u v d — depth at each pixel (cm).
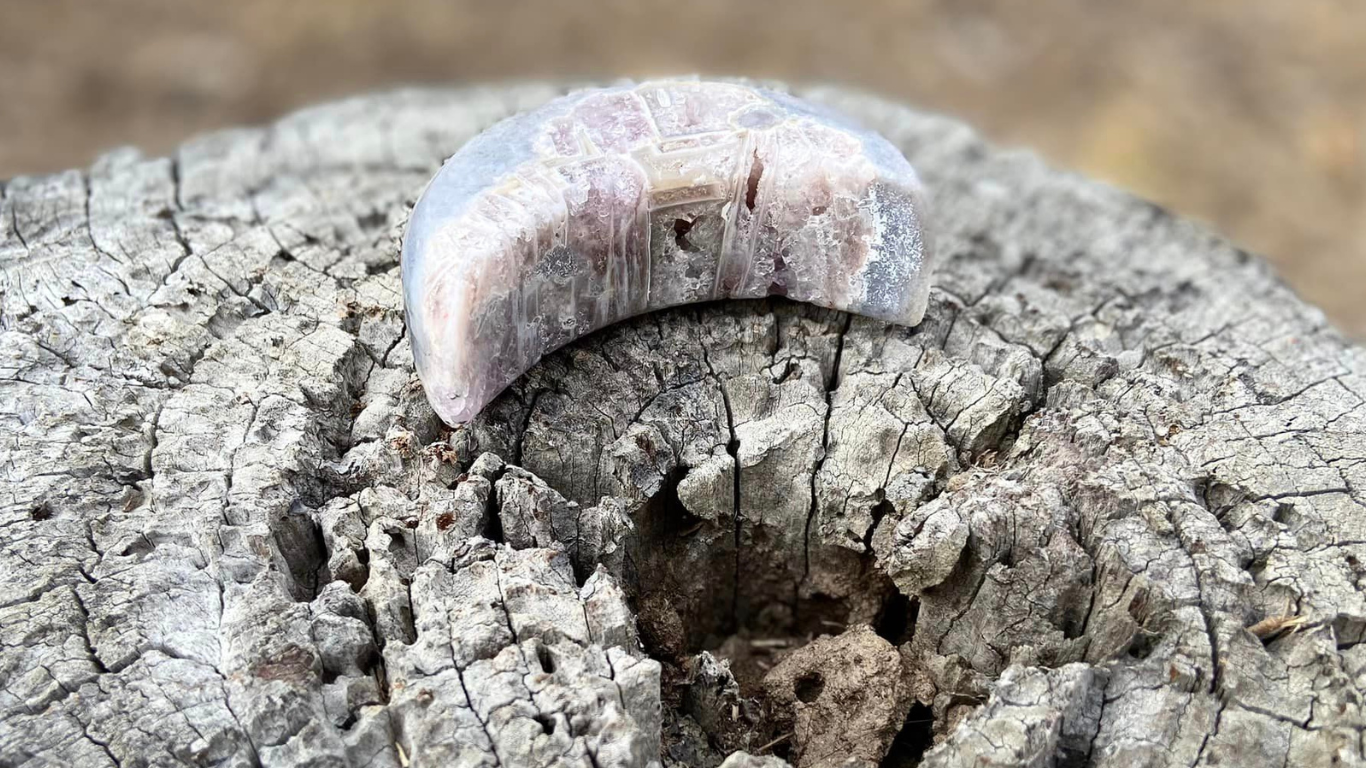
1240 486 19
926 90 50
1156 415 20
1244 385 21
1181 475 19
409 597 18
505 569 18
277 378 20
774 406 21
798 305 22
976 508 19
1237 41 52
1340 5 52
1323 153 48
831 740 19
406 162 25
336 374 20
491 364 20
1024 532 19
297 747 17
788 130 21
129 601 18
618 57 50
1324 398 21
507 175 20
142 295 22
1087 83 50
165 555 19
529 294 20
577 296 21
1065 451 20
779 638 22
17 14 49
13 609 18
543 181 20
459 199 20
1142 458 20
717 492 20
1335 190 46
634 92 21
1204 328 23
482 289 19
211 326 21
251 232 23
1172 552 19
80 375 20
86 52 48
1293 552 19
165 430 20
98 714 17
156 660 18
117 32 49
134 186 24
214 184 25
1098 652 19
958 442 20
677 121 21
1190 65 51
